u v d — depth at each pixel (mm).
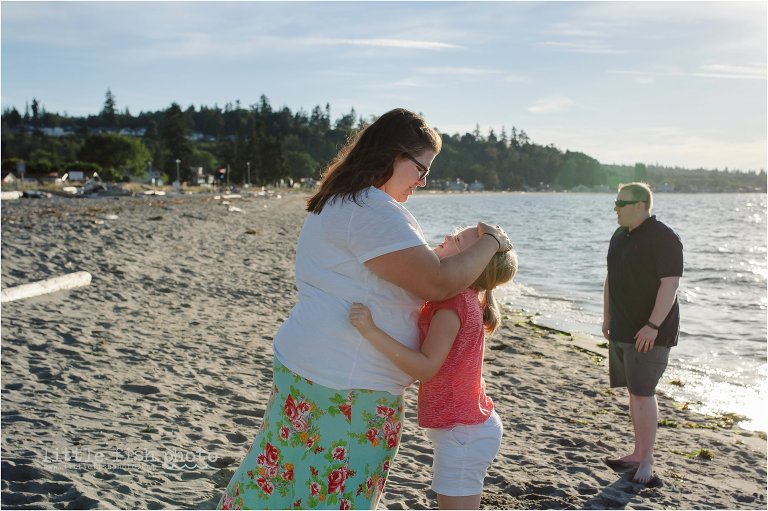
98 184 53625
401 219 2256
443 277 2270
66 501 3617
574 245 28219
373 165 2309
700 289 15539
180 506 3684
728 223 53000
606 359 8617
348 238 2264
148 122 196125
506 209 81938
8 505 3537
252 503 2359
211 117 192500
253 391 6043
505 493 4301
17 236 15594
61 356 6578
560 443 5395
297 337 2318
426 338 2441
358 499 2320
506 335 9867
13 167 78375
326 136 177625
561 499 4227
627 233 4461
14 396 5359
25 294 9055
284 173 121125
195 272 12922
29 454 4188
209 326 8602
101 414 5102
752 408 6895
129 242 16203
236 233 22969
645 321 4406
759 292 15008
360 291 2291
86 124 190875
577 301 13633
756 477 4887
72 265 11930
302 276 2377
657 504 4234
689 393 7441
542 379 7520
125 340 7441
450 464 2529
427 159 2375
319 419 2295
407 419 5621
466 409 2531
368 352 2289
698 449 5516
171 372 6410
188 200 48688
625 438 5578
